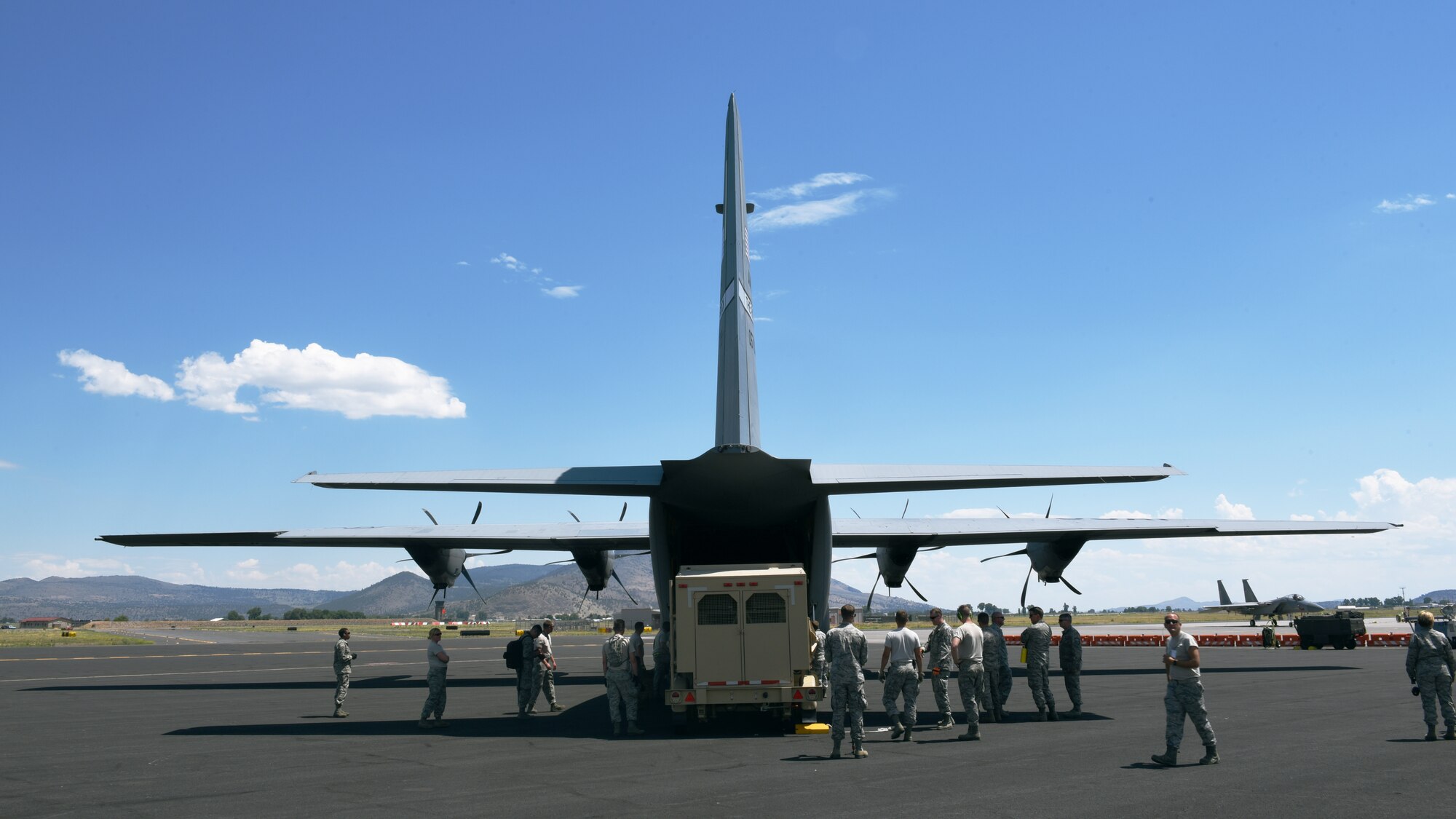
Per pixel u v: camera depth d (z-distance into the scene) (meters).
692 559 16.34
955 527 19.95
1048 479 12.59
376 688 22.16
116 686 23.14
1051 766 9.52
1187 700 9.45
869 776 9.02
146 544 18.45
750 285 15.07
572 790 8.45
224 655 40.59
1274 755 10.07
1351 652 34.41
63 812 7.72
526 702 15.48
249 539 18.39
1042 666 13.87
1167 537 20.70
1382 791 7.93
